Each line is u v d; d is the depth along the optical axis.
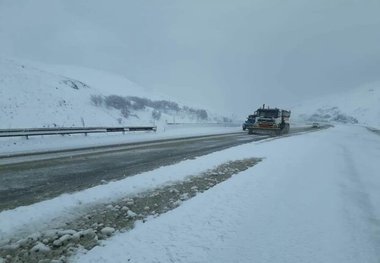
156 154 17.28
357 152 23.09
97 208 8.08
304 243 6.76
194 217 7.66
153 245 6.19
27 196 8.94
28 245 6.11
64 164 13.61
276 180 11.77
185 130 40.97
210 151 19.17
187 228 7.04
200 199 9.04
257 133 37.94
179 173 12.04
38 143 20.94
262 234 7.05
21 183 10.28
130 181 10.51
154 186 10.19
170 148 20.16
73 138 24.64
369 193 11.15
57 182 10.51
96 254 5.78
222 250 6.25
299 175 12.98
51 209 7.78
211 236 6.77
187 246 6.27
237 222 7.59
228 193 9.75
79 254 5.84
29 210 7.64
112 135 28.95
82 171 12.28
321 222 7.96
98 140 24.08
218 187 10.39
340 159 18.52
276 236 6.99
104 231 6.77
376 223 8.25
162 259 5.75
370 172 15.14
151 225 7.06
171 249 6.11
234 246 6.43
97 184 10.37
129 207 8.27
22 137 22.94
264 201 9.23
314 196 10.10
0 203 8.26
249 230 7.20
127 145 21.09
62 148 18.67
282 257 6.13
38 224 7.00
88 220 7.36
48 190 9.57
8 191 9.36
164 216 7.63
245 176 12.11
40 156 15.54
